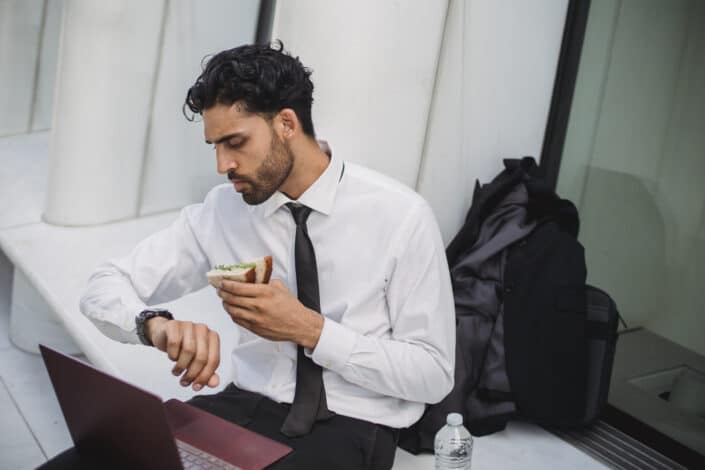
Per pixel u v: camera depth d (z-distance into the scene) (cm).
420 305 191
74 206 367
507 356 247
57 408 307
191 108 181
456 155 294
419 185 294
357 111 256
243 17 380
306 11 251
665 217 280
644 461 248
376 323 196
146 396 151
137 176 377
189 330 180
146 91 367
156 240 212
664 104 275
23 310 341
